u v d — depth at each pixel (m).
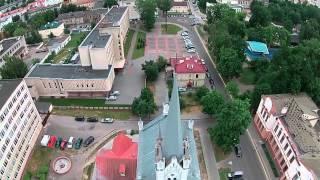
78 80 98.62
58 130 87.81
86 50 103.38
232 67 104.56
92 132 87.06
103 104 99.69
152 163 51.88
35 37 155.50
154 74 110.81
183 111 95.69
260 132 85.19
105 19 135.75
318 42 111.44
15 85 74.19
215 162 76.00
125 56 133.75
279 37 130.25
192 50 136.50
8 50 130.75
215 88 108.19
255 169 74.19
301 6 181.25
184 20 179.88
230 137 73.38
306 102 79.50
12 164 68.62
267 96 82.12
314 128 72.69
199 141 82.69
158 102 100.12
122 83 112.75
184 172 42.50
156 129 56.66
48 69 105.88
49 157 78.19
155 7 164.00
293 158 66.50
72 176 72.50
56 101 101.88
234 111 72.50
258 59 116.12
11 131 69.12
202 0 198.00
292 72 85.69
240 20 151.62
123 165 60.66
